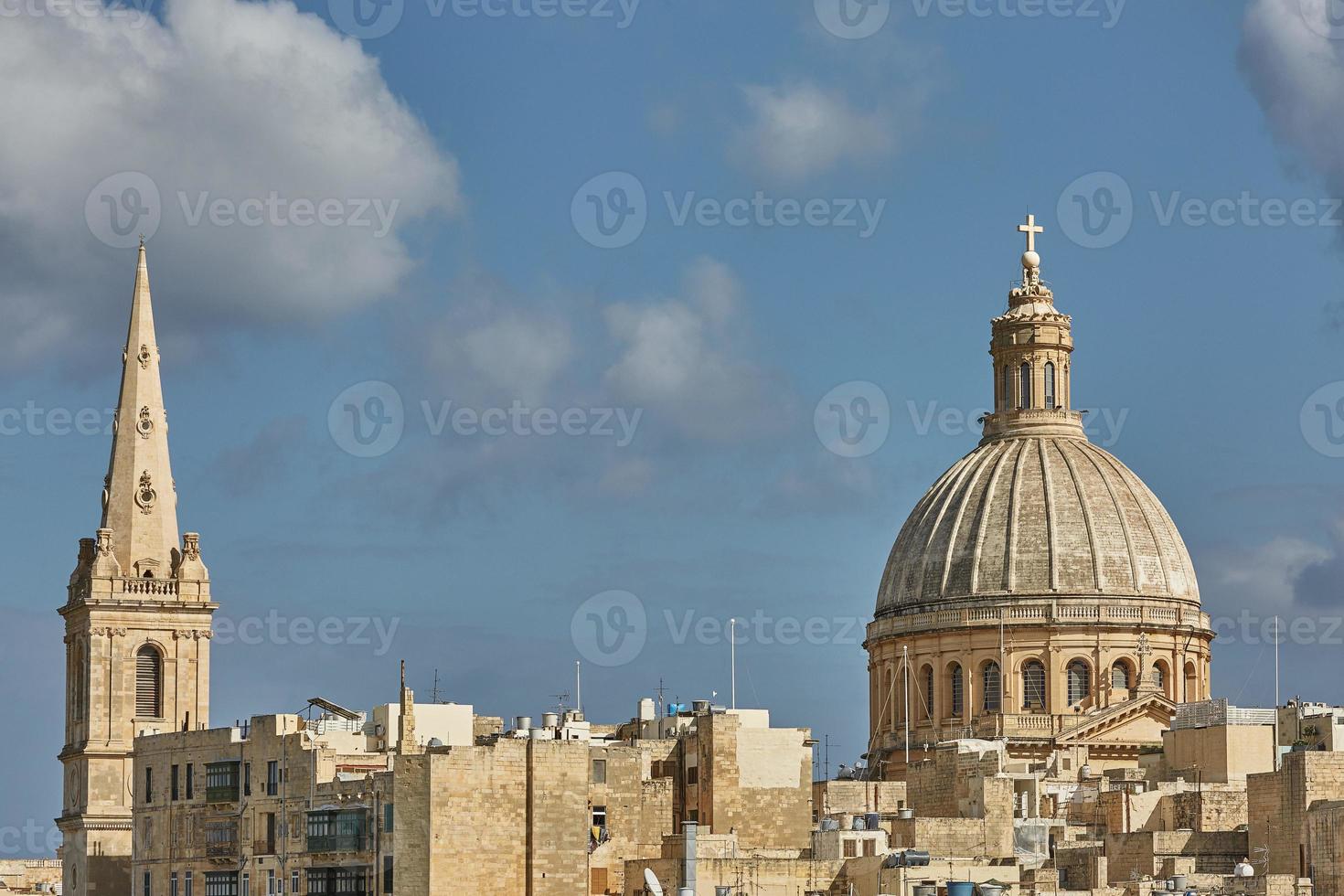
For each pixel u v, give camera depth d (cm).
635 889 18388
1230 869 17912
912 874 16900
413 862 18100
